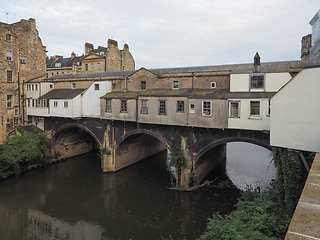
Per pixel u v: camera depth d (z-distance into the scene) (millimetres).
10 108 32844
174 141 23453
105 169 28641
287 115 12562
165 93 23375
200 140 22156
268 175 28031
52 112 30672
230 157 36719
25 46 34719
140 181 26609
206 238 11023
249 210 13070
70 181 26875
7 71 32406
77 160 34094
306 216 3811
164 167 31703
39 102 32250
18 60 33781
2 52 31625
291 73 18656
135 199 22344
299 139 12172
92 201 22516
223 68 24000
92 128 29469
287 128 12586
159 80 26297
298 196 12227
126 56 47094
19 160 26016
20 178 27172
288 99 12492
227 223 11508
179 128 23047
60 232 17609
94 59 43344
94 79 30422
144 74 27078
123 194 23500
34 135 29688
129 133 26656
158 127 24344
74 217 19766
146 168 31094
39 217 19734
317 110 11492
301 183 12328
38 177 27766
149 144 35625
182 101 21875
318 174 5770
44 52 37938
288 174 12641
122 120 25812
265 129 18266
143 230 17609
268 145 19016
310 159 11867
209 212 19438
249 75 19766
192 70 25688
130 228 17953
